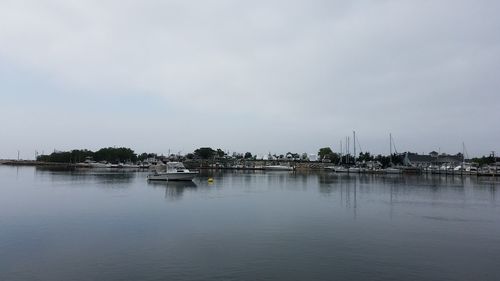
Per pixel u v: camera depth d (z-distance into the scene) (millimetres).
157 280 22438
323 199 64188
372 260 26688
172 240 31969
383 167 193250
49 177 125188
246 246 30125
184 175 104938
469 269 25094
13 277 22953
